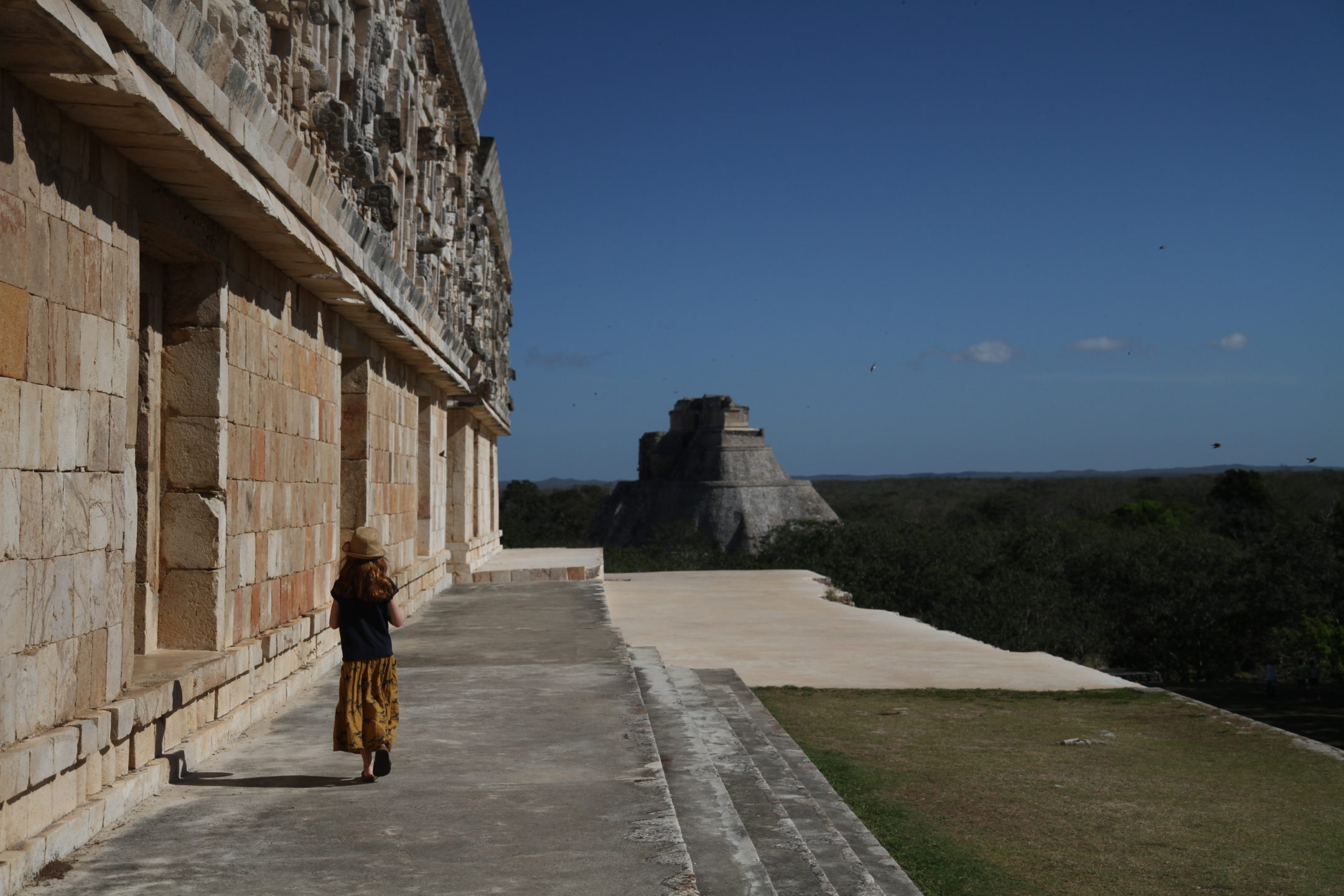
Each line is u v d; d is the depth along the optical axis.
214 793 6.50
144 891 4.86
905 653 18.55
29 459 5.09
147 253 7.58
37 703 5.18
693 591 28.62
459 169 22.58
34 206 5.15
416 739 8.01
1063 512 120.38
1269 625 40.78
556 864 5.25
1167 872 8.05
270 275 9.23
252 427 8.76
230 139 6.54
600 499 114.38
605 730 8.28
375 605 6.92
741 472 92.38
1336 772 11.23
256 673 8.65
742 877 5.46
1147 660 43.41
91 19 4.86
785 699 14.80
